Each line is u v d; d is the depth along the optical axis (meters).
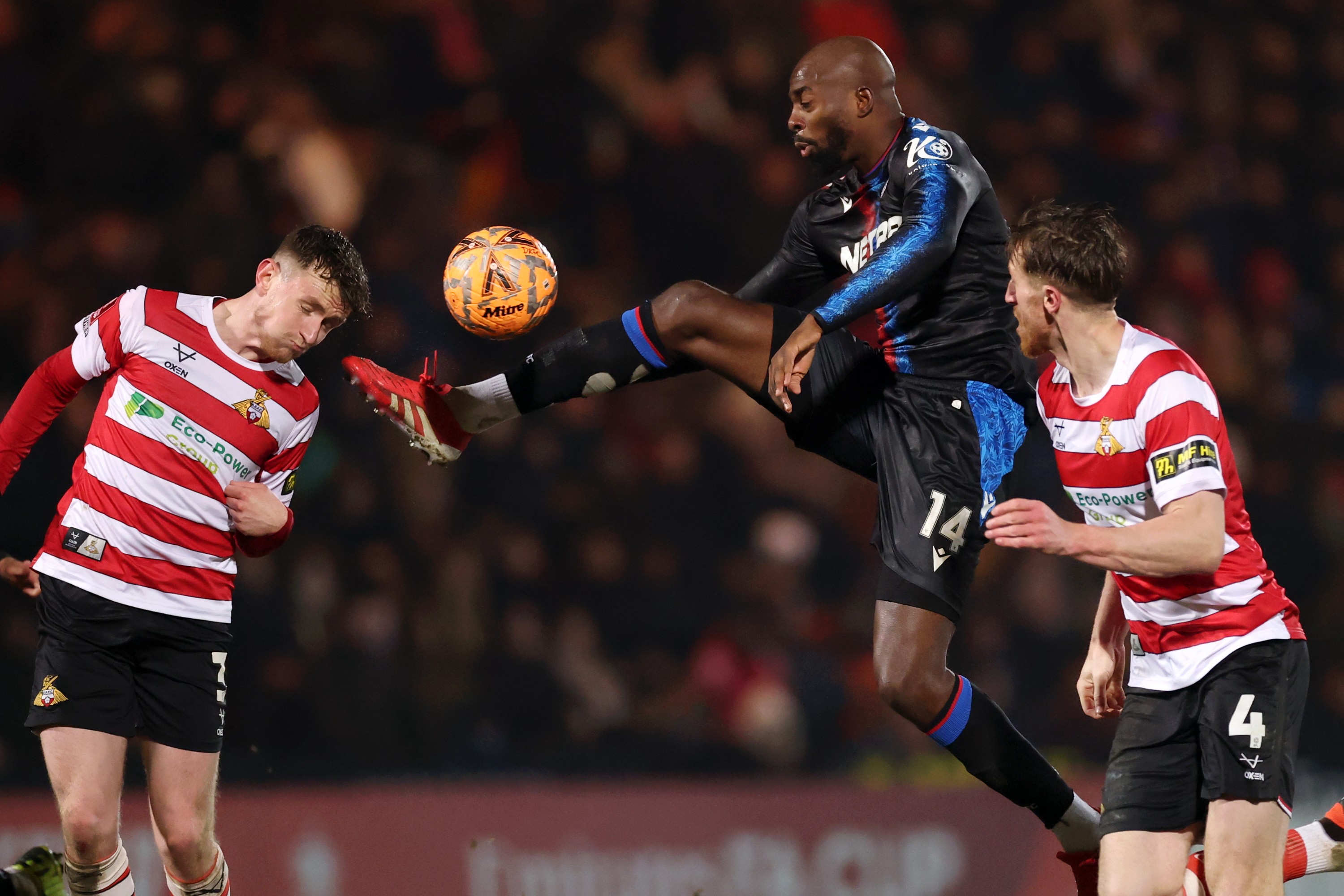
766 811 26.22
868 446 15.55
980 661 32.16
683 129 39.09
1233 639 13.32
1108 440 13.20
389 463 30.80
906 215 14.40
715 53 41.75
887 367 15.55
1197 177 43.91
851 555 34.50
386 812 24.59
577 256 37.62
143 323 14.09
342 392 30.95
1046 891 26.64
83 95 33.81
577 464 33.28
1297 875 15.22
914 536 14.88
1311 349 42.34
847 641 32.78
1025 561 33.53
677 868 25.61
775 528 33.00
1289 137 46.53
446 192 35.81
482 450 32.16
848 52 15.12
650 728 29.86
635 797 25.81
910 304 15.31
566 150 38.09
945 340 15.22
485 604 30.22
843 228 15.80
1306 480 37.59
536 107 38.31
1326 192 46.22
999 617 32.78
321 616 28.22
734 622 31.97
